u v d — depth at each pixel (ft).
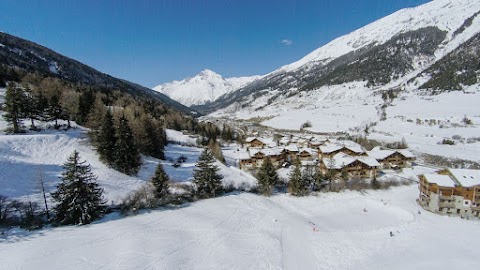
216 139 508.53
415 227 175.52
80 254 131.64
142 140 283.59
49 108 283.38
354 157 288.71
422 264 135.23
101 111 298.76
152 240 148.97
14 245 135.33
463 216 191.93
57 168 212.02
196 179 223.71
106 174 219.61
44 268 119.65
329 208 210.79
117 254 133.39
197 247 145.48
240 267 130.31
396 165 311.68
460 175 202.80
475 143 395.75
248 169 312.29
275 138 504.43
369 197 229.86
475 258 139.95
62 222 160.35
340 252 146.72
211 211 193.88
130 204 190.08
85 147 252.42
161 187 204.03
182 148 378.94
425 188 207.41
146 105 561.02
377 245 154.51
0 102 314.14
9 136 227.81
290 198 228.22
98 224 164.66
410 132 490.49
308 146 420.36
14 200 166.30
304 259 140.15
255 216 188.96
